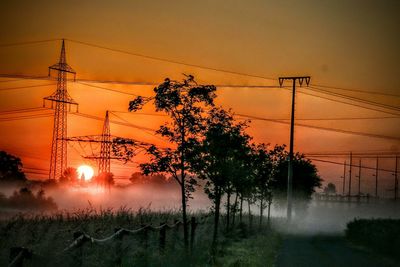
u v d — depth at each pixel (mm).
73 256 10367
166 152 17156
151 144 17156
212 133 21000
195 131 17125
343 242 31250
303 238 33719
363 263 18969
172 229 19109
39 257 9484
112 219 21734
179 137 17109
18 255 8383
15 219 17906
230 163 23547
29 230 14883
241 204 34344
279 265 16719
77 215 21688
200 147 17828
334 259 19812
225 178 23250
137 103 16953
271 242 24844
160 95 16891
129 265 12461
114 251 12719
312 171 59125
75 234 10898
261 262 16266
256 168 36219
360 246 28281
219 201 23250
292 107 51500
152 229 16531
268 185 42188
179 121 17125
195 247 17891
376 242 26391
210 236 24312
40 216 21312
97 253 11969
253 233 32656
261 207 41719
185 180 17297
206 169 22266
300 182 57969
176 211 32562
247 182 29203
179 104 16766
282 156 46906
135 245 14531
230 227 30375
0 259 10875
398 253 22906
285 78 52000
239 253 19109
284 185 57531
